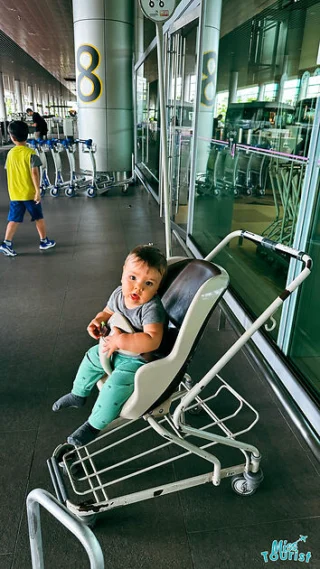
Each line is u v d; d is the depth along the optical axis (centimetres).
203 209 484
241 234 179
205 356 285
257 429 219
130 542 160
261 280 396
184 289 171
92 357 179
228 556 156
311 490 185
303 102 302
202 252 450
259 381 259
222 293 152
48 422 222
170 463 197
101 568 82
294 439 213
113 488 183
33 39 2078
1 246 482
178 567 152
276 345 265
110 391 161
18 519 168
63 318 336
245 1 378
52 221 645
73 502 176
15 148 454
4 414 228
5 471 191
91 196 833
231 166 451
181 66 517
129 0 809
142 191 907
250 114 402
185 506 176
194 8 441
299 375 233
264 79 368
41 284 404
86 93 854
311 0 292
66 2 1343
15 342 299
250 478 177
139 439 212
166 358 151
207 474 174
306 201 229
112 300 177
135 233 586
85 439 166
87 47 816
